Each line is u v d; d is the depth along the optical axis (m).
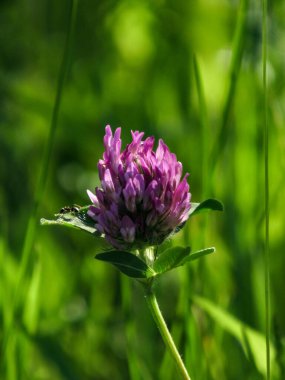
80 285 0.51
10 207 0.57
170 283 0.49
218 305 0.45
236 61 0.43
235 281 0.45
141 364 0.44
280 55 0.55
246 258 0.45
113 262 0.33
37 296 0.44
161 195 0.33
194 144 0.54
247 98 0.50
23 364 0.43
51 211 0.57
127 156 0.34
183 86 0.59
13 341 0.42
